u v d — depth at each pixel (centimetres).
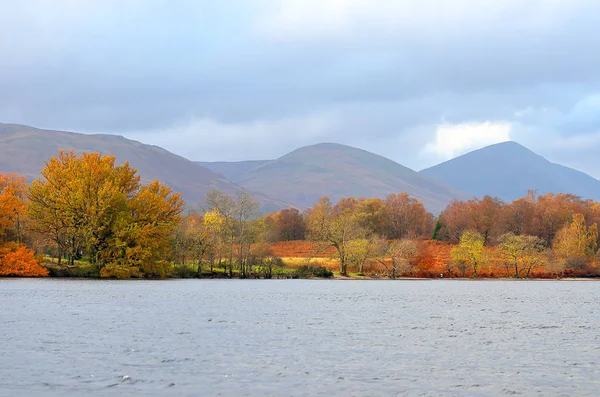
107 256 11862
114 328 4922
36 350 3841
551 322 5969
